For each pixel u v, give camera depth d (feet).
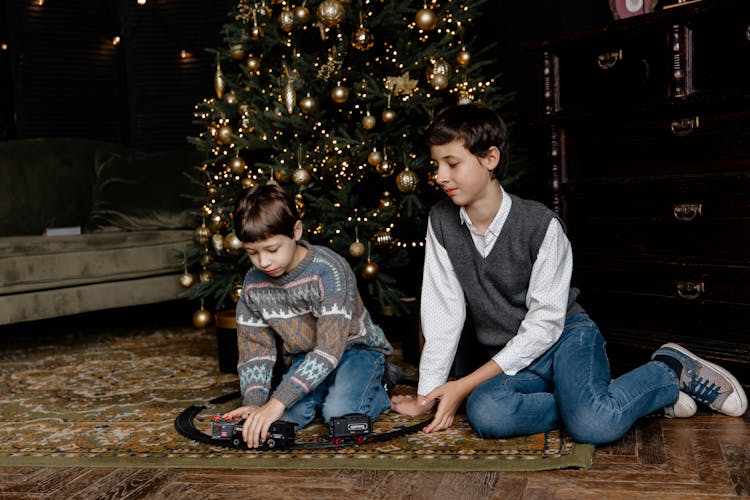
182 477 5.24
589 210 7.86
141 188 11.28
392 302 8.99
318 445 5.70
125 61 15.66
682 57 6.85
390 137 8.66
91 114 15.47
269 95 8.92
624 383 5.64
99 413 6.97
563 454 5.36
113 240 10.24
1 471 5.47
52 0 14.98
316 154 8.46
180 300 12.87
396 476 5.11
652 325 7.39
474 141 5.66
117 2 15.55
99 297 10.09
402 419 6.39
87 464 5.53
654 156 7.26
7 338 11.02
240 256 9.07
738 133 6.63
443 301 6.31
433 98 8.46
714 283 6.90
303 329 6.14
